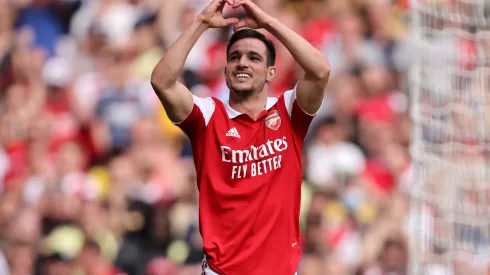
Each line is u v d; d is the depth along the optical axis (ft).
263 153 73.97
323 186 146.30
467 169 130.00
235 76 74.08
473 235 127.13
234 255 73.20
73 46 178.40
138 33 174.81
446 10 135.95
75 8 183.83
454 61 133.59
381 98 164.14
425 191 120.57
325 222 141.28
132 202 144.46
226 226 73.46
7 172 155.43
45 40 179.83
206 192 74.28
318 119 157.99
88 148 157.89
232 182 73.87
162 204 144.36
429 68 130.72
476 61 135.54
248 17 73.72
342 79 164.45
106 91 164.76
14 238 140.87
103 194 147.23
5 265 140.36
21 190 148.36
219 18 73.15
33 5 183.32
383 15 177.58
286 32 72.54
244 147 74.02
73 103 164.25
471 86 134.82
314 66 72.59
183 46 72.49
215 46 168.25
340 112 159.53
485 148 132.36
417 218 114.93
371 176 152.35
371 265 142.31
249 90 74.08
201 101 75.31
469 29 140.46
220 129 74.59
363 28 176.04
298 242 74.90
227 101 76.95
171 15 176.24
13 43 178.91
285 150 74.33
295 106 74.64
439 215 123.54
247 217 73.20
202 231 73.67
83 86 167.32
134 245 141.90
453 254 124.67
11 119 163.73
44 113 164.45
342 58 168.35
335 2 177.27
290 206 73.97
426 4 132.16
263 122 74.74
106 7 180.65
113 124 159.33
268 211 73.51
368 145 157.38
